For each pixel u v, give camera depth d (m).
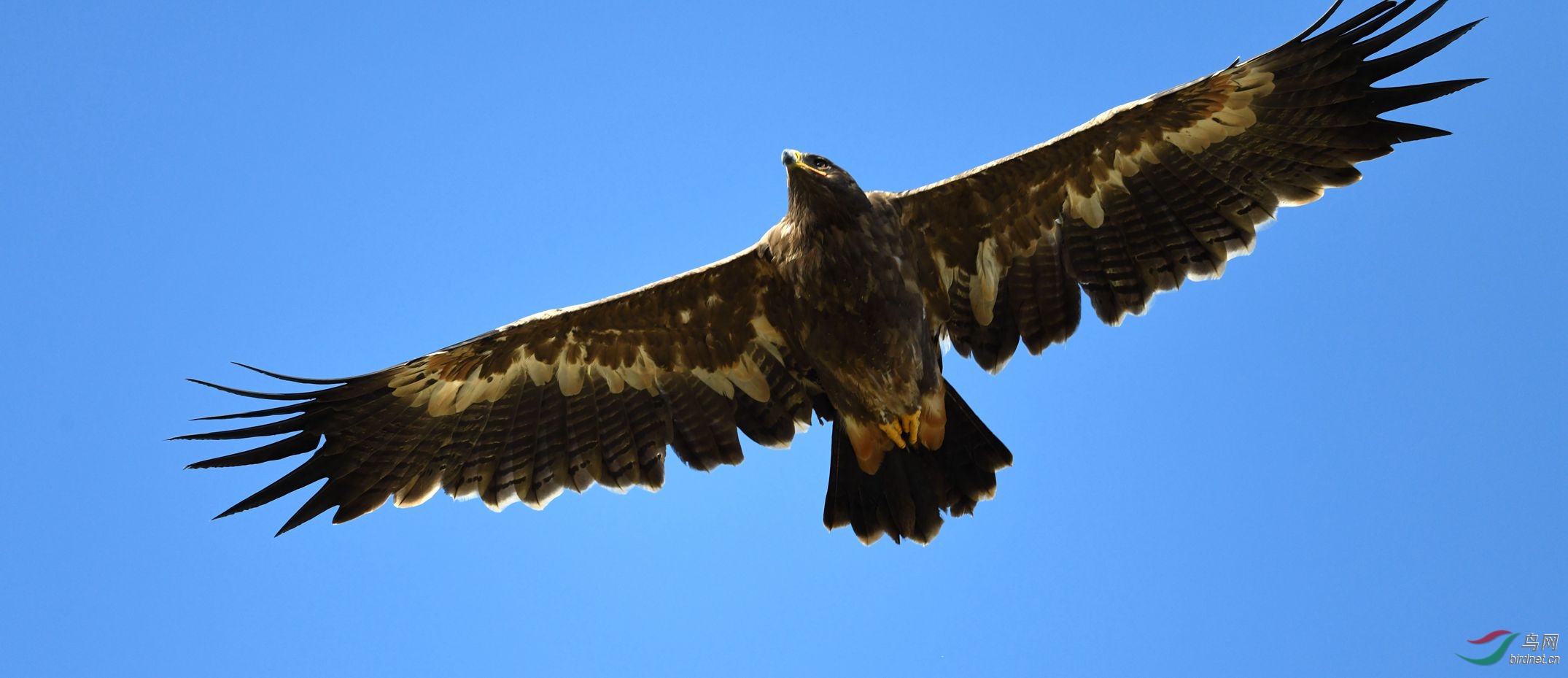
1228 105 14.39
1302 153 14.57
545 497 15.42
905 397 14.86
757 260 14.83
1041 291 15.27
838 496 15.34
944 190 14.77
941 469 15.13
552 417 15.47
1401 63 14.16
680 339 15.38
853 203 14.33
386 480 14.95
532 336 15.00
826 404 15.67
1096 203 15.03
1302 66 14.20
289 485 14.51
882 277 14.35
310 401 14.36
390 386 14.66
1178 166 14.80
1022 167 14.67
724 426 15.70
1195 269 14.95
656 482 15.59
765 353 15.52
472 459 15.29
